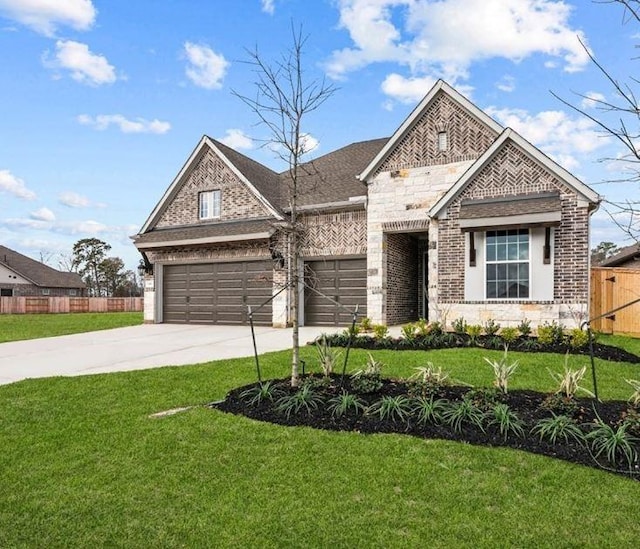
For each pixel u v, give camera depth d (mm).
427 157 14148
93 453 4555
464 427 4797
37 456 4531
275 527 3229
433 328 11125
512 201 12016
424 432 4754
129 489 3812
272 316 16344
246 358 9008
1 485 3936
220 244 17234
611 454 4059
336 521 3287
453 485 3725
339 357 8727
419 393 5695
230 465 4188
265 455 4363
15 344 12938
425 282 17281
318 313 16094
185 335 14273
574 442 4387
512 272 11844
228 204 17703
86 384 7324
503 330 10281
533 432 4625
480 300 12156
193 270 18188
